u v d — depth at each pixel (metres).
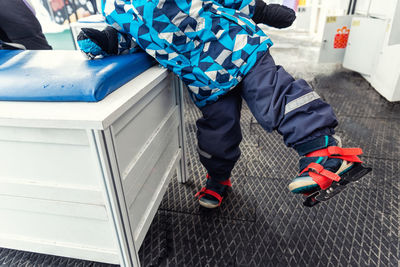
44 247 0.83
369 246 1.00
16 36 1.41
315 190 0.80
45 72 0.68
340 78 2.60
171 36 0.81
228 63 0.87
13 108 0.61
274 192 1.27
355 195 1.23
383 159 1.48
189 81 0.90
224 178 1.18
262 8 0.94
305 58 3.16
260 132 1.78
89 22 0.92
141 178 0.81
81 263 0.96
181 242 1.04
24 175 0.70
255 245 1.02
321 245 1.01
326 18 2.63
